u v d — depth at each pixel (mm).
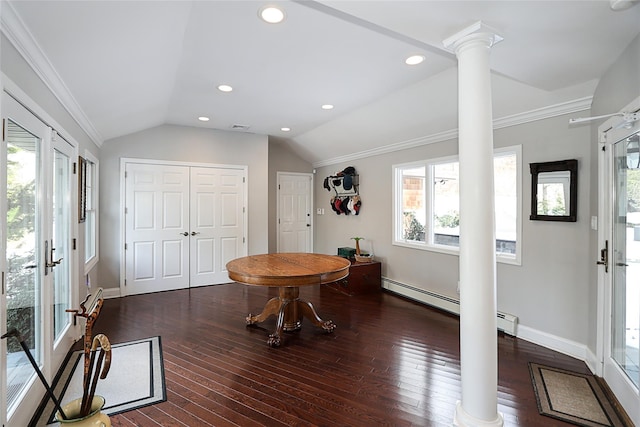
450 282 4027
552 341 2900
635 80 1886
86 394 1559
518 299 3197
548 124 2941
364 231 5480
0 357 1564
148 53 2426
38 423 1924
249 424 1894
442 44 1882
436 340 3104
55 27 1749
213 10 2051
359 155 5500
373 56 2695
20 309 1902
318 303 4320
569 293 2787
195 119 4629
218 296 4605
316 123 4867
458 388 2273
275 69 2951
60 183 2684
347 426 1880
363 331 3332
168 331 3314
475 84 1739
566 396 2182
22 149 1892
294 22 2201
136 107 3596
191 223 5086
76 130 3121
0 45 1535
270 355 2783
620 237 2201
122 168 4598
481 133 1731
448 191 4195
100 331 3307
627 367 2064
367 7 1572
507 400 2137
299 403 2100
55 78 2242
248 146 5500
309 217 6816
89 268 3723
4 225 1624
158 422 1909
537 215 2998
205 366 2586
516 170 3201
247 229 5504
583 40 1880
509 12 1601
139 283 4730
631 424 1896
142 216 4746
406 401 2121
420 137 4336
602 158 2385
